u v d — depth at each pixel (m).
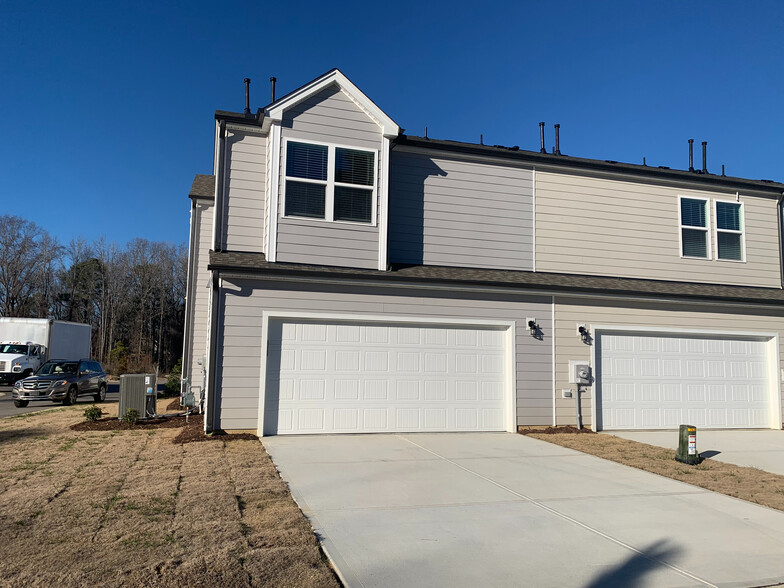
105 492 6.61
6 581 4.16
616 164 14.91
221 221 11.69
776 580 4.66
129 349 52.72
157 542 5.00
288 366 11.17
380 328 11.83
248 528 5.45
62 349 27.67
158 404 16.91
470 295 12.45
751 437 12.87
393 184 13.05
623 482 8.00
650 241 14.89
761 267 15.86
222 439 10.23
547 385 12.84
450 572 4.61
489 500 6.85
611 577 4.62
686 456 9.48
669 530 5.90
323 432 11.23
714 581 4.61
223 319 10.86
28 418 13.83
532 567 4.78
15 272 51.50
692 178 15.30
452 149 13.34
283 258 11.38
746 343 14.55
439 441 10.92
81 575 4.28
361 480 7.62
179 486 6.92
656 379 13.73
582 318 13.29
